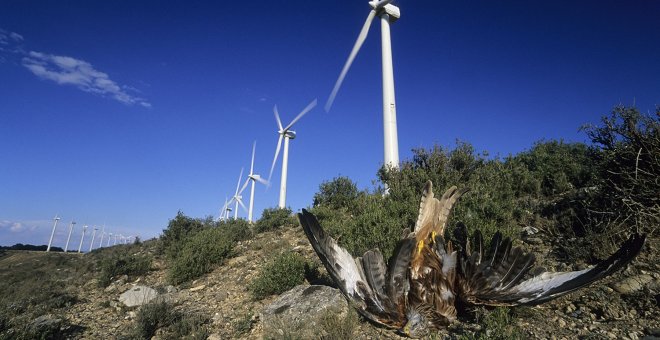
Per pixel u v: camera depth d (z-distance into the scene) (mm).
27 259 39375
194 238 16891
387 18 20938
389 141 18281
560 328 6586
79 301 12906
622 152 9172
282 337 7840
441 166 14523
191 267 13695
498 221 10344
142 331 9367
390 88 19562
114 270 15383
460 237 4215
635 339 5996
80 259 26328
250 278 12273
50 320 10438
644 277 7426
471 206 10773
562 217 10297
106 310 11711
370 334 7555
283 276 10625
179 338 9047
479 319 6441
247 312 9891
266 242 15664
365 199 15445
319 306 8797
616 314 6719
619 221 9039
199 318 9797
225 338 8781
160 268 16266
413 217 10930
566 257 8727
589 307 7047
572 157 14367
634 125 9266
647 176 8820
